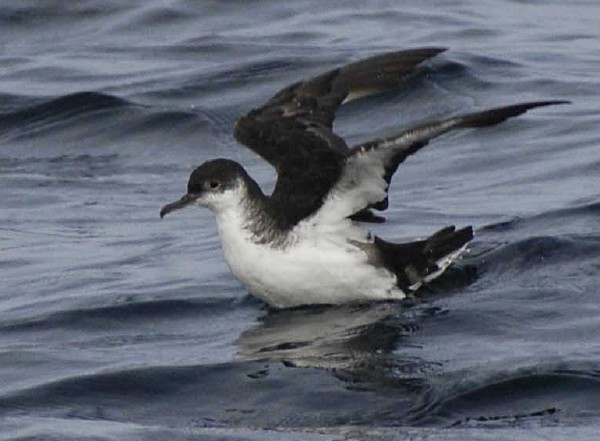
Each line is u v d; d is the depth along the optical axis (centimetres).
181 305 1509
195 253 1691
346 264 1445
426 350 1344
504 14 2620
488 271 1532
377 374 1298
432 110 2159
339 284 1451
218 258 1661
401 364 1312
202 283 1570
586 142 1975
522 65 2302
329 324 1422
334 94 1520
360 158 1366
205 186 1444
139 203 1931
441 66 2259
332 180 1429
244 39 2530
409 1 2705
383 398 1252
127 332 1458
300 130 1482
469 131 2045
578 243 1567
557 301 1427
